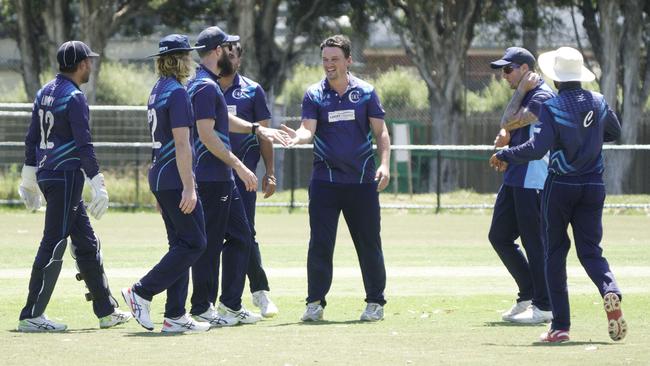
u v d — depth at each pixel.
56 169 31.77
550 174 30.14
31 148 33.03
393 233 73.12
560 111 29.61
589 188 29.88
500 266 53.56
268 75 115.19
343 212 35.50
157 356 26.89
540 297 34.66
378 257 35.38
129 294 31.36
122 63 130.75
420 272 50.75
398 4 119.31
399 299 41.03
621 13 121.44
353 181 35.03
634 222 83.69
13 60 122.69
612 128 30.58
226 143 32.84
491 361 26.02
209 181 33.16
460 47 117.50
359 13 120.62
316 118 35.16
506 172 35.16
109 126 110.19
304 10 118.00
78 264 33.06
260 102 36.50
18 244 63.19
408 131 110.81
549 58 30.36
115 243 64.12
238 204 34.69
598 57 118.69
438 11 117.56
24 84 119.31
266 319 36.06
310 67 130.62
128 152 108.88
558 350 28.03
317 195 35.34
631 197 102.56
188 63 31.22
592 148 29.77
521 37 123.62
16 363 25.78
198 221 31.38
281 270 51.34
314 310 35.41
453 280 47.69
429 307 38.81
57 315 36.62
